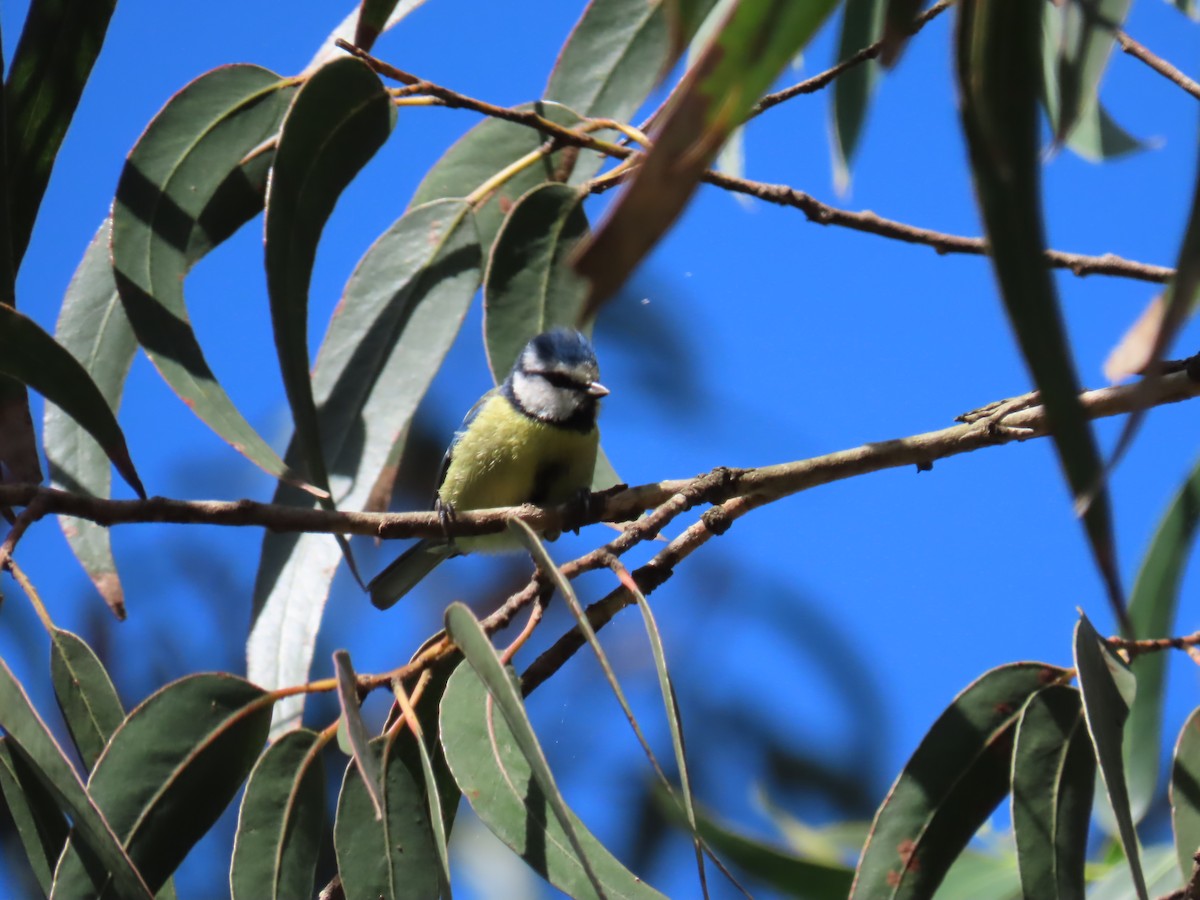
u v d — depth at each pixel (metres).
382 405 7.88
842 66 7.92
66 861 5.47
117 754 5.79
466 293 8.12
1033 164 3.53
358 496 7.68
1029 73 3.56
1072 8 4.24
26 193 7.39
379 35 7.27
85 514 5.73
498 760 5.67
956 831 6.06
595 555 6.02
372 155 7.01
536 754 4.90
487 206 8.61
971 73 3.57
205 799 5.91
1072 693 6.14
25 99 7.37
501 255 7.92
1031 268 3.47
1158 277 7.52
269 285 6.47
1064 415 3.38
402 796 5.96
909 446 6.27
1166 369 6.11
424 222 8.22
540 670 5.92
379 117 7.06
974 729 6.13
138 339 7.11
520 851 5.50
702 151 2.90
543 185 7.98
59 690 6.27
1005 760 6.12
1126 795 5.41
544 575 5.95
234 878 5.78
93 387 6.02
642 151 7.89
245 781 6.04
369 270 8.12
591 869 4.79
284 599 7.42
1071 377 3.40
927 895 5.98
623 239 2.87
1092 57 6.06
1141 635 7.38
